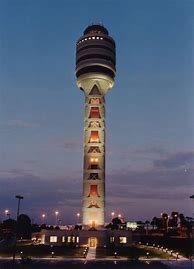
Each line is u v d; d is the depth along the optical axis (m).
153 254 129.88
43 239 157.00
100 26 197.50
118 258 122.56
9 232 182.12
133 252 132.50
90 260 116.69
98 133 176.00
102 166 172.62
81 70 183.38
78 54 187.25
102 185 170.88
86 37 186.88
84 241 154.25
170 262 113.38
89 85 181.12
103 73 179.88
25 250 131.00
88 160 173.38
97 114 178.25
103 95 181.88
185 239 167.62
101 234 154.75
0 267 95.12
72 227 199.38
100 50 183.00
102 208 169.00
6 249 132.12
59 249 135.38
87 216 168.50
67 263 107.56
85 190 171.00
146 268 99.62
